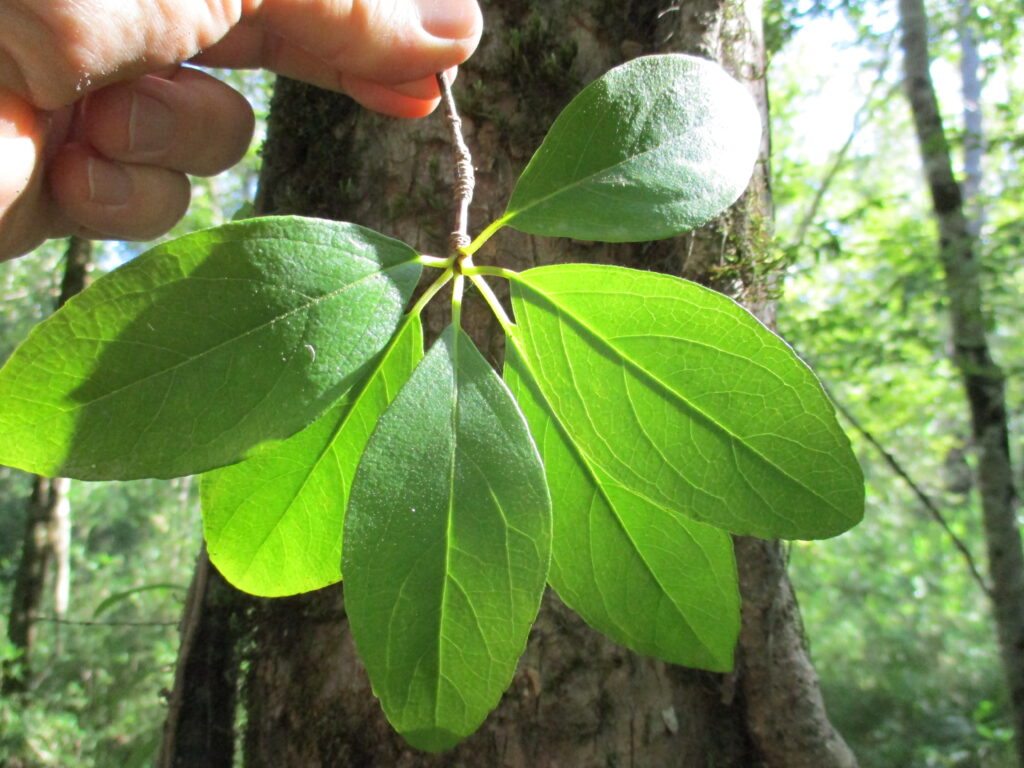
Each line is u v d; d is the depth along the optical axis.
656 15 0.23
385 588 0.12
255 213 0.26
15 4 0.15
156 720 0.91
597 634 0.21
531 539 0.12
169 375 0.11
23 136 0.17
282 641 0.23
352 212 0.24
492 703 0.12
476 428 0.12
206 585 0.25
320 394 0.12
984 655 1.28
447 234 0.22
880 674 1.23
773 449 0.13
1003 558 0.75
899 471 0.50
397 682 0.12
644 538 0.15
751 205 0.24
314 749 0.21
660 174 0.13
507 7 0.23
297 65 0.23
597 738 0.20
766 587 0.23
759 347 0.12
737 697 0.23
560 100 0.23
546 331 0.14
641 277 0.13
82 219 0.22
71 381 0.11
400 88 0.22
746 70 0.24
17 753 0.81
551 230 0.13
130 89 0.21
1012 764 0.95
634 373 0.13
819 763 0.22
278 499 0.15
